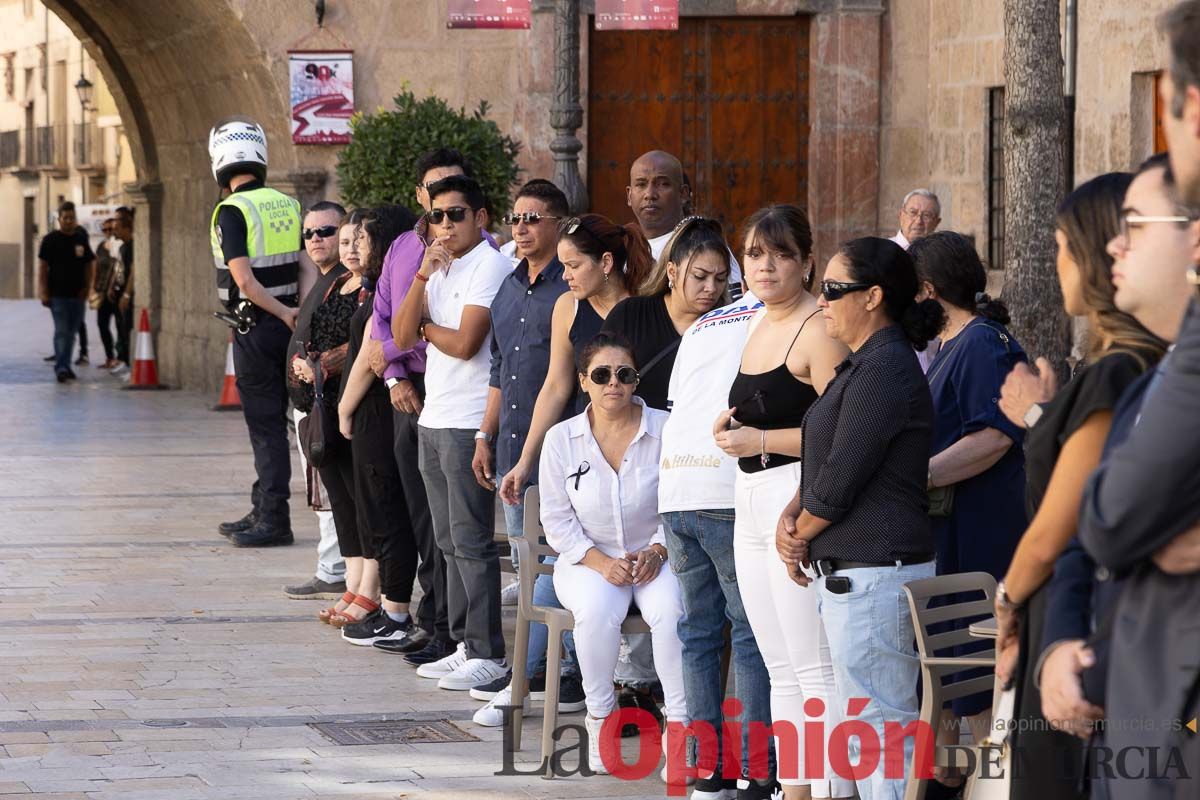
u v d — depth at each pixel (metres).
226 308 18.34
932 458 9.62
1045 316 15.32
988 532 9.67
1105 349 5.79
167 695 12.36
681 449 9.80
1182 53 4.85
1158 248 5.42
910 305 8.49
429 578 13.76
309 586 15.83
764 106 27.55
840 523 8.42
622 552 10.65
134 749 10.96
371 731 11.51
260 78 26.33
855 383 8.28
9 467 23.73
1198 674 4.89
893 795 8.43
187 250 32.88
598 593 10.51
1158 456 4.78
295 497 21.77
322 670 13.21
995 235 24.83
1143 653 5.02
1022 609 5.96
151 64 31.52
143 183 34.75
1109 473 4.95
